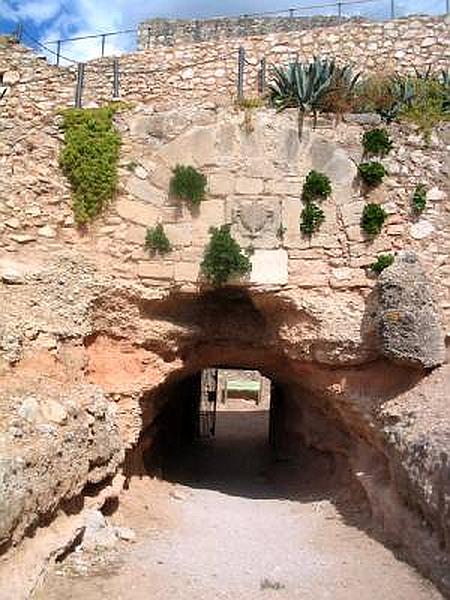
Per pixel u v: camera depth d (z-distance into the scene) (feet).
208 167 50.57
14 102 64.13
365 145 50.47
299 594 31.30
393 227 49.57
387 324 43.98
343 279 49.34
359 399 47.65
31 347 43.57
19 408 35.76
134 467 52.65
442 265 49.19
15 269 47.06
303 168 50.60
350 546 38.45
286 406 71.26
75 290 47.93
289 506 50.57
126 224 50.14
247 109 51.31
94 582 30.96
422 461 34.65
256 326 55.31
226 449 84.89
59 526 33.94
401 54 79.97
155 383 50.85
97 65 80.02
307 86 51.75
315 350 49.47
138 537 39.11
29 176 49.80
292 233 49.98
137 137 50.96
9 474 28.50
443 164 50.39
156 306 50.52
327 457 58.08
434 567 31.30
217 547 38.50
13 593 26.58
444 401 40.06
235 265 49.14
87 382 46.52
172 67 80.12
